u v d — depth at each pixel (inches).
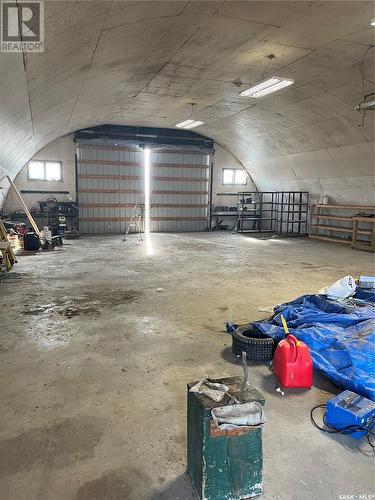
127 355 116.6
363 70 223.9
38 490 63.6
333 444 77.4
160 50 196.1
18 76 140.6
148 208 486.6
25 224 382.0
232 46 195.9
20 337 129.1
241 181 530.9
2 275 221.8
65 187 443.8
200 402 61.4
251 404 61.7
